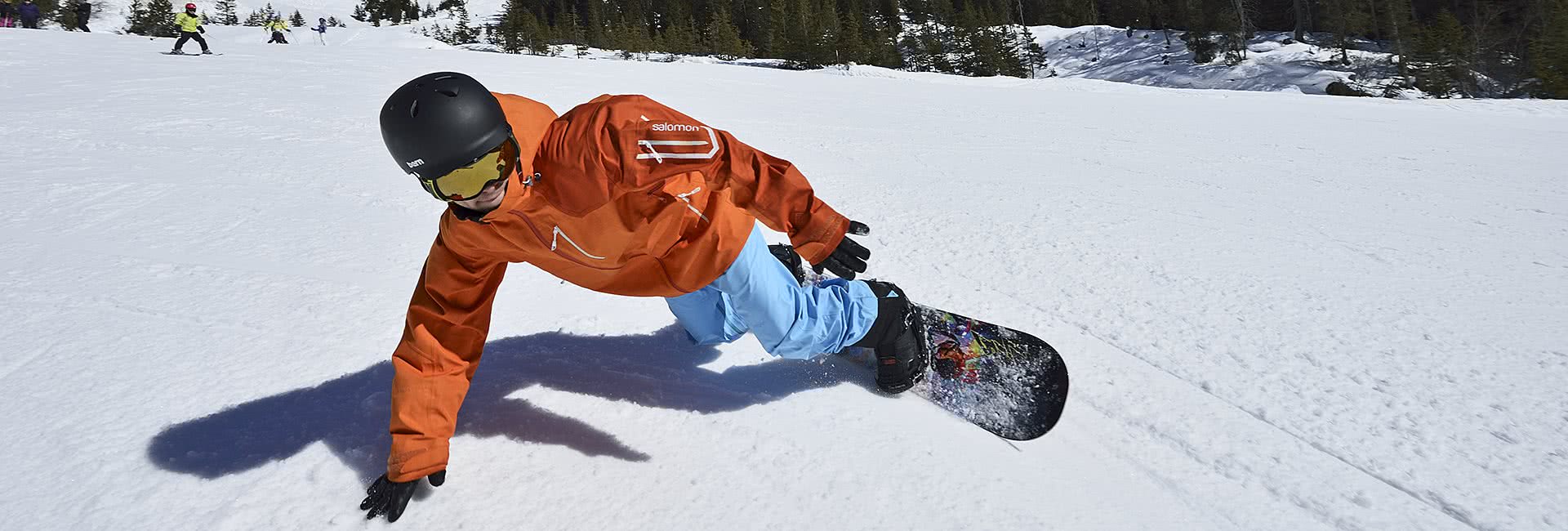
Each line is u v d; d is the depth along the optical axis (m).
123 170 5.10
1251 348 2.72
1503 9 37.75
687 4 81.88
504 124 1.53
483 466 1.97
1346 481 1.96
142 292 3.04
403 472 1.77
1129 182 5.52
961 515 1.80
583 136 1.61
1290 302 3.15
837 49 55.94
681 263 1.88
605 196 1.63
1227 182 5.57
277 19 35.78
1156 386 2.44
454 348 1.86
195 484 1.87
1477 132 8.62
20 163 5.24
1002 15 67.81
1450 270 3.60
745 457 2.01
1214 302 3.15
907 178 5.54
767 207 1.74
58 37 20.52
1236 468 2.01
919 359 2.29
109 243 3.65
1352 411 2.29
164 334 2.66
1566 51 32.47
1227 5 51.22
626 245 1.79
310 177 4.99
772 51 64.31
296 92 9.68
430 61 17.23
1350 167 6.25
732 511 1.81
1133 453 2.07
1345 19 48.69
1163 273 3.50
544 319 2.84
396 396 1.81
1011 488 1.90
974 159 6.40
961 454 2.04
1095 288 3.31
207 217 4.07
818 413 2.21
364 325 2.77
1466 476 1.98
